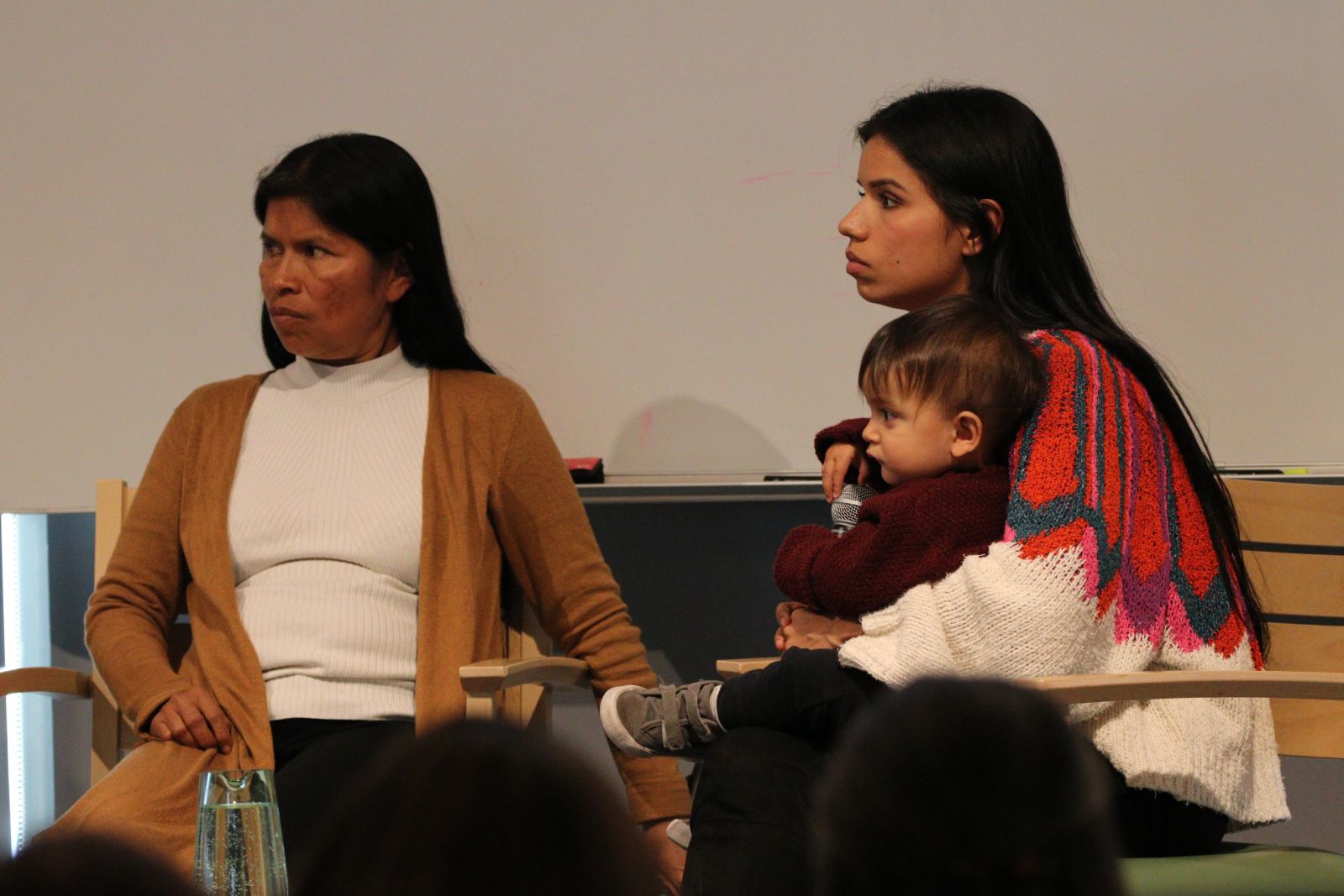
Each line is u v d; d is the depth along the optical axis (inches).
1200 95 253.8
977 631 143.7
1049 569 144.0
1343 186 251.3
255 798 122.8
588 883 58.7
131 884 49.9
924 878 72.9
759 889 136.6
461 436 211.2
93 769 214.8
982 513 153.3
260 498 206.7
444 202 267.0
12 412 275.3
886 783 73.8
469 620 202.1
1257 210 252.8
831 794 75.5
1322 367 251.4
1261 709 163.0
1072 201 256.2
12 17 276.2
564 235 265.0
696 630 273.7
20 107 275.4
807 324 261.4
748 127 262.4
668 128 263.4
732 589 272.8
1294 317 252.2
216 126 272.2
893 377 158.1
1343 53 251.8
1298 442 251.9
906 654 143.0
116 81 274.2
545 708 218.2
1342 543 190.1
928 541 151.9
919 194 172.6
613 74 264.2
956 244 173.2
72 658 279.3
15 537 280.4
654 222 263.4
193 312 272.8
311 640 199.9
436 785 59.4
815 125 261.1
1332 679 141.5
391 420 212.1
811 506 271.6
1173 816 154.0
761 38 262.1
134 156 273.7
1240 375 253.0
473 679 177.8
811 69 261.1
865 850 73.5
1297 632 188.9
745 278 262.4
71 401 274.7
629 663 212.1
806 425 261.9
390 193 208.2
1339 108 251.8
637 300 263.9
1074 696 137.7
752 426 262.4
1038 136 172.6
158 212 273.3
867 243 175.3
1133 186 255.0
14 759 281.0
